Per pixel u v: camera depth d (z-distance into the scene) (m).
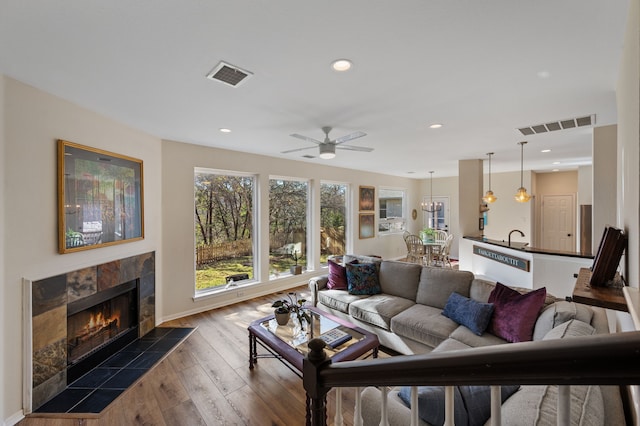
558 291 3.65
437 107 2.65
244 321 3.86
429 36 1.59
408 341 2.82
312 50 1.72
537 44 1.66
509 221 7.48
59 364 2.39
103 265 2.87
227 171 4.51
